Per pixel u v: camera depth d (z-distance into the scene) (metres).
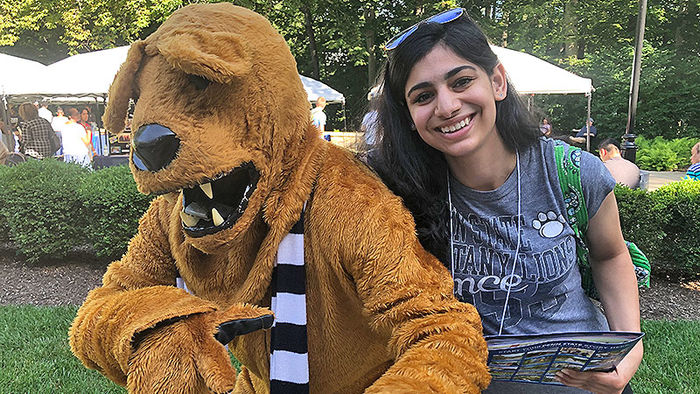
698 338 4.49
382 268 1.35
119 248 6.23
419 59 1.52
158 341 1.16
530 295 1.74
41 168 6.46
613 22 22.42
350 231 1.38
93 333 1.29
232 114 1.29
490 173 1.69
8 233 6.67
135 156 1.25
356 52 18.72
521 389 1.79
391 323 1.34
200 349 1.15
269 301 1.45
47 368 3.80
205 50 1.25
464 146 1.55
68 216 6.28
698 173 7.39
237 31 1.33
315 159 1.45
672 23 25.16
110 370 1.30
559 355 1.44
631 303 1.86
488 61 1.56
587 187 1.69
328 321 1.46
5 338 4.32
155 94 1.25
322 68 23.47
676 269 6.31
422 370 1.16
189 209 1.31
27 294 5.62
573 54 23.12
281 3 17.97
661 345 4.34
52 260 6.71
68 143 11.52
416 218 1.64
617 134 23.08
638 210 5.83
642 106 23.27
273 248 1.40
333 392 1.54
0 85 10.16
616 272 1.89
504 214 1.71
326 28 19.77
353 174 1.48
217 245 1.32
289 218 1.39
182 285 1.58
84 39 19.80
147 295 1.32
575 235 1.77
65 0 19.25
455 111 1.52
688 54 25.05
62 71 10.12
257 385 1.74
